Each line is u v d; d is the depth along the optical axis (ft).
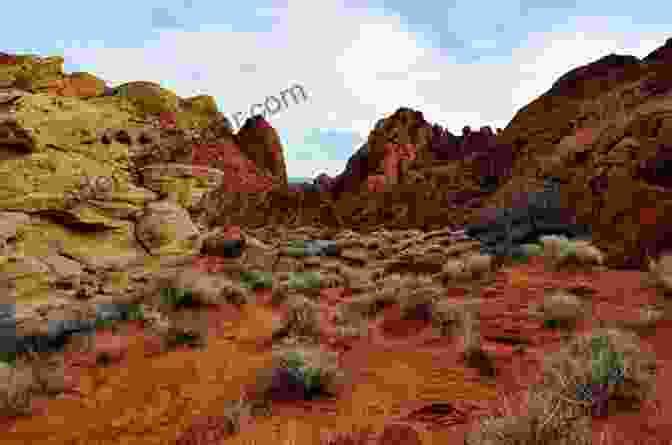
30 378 18.89
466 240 66.54
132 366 21.65
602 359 13.08
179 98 125.70
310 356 17.97
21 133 50.96
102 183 58.34
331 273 53.57
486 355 18.35
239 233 67.97
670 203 42.63
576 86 126.93
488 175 131.23
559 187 67.21
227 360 21.81
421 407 14.39
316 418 14.42
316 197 154.81
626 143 56.70
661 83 70.18
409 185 152.76
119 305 36.78
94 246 50.52
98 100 82.17
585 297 27.50
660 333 18.94
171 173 72.38
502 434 9.82
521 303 27.43
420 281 35.12
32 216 46.85
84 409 16.76
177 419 15.29
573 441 9.49
